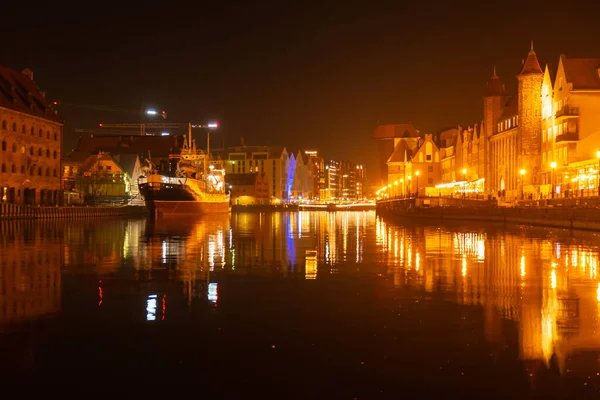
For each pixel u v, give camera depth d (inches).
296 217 4399.6
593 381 419.2
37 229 2138.3
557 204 2447.1
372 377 429.4
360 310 641.0
